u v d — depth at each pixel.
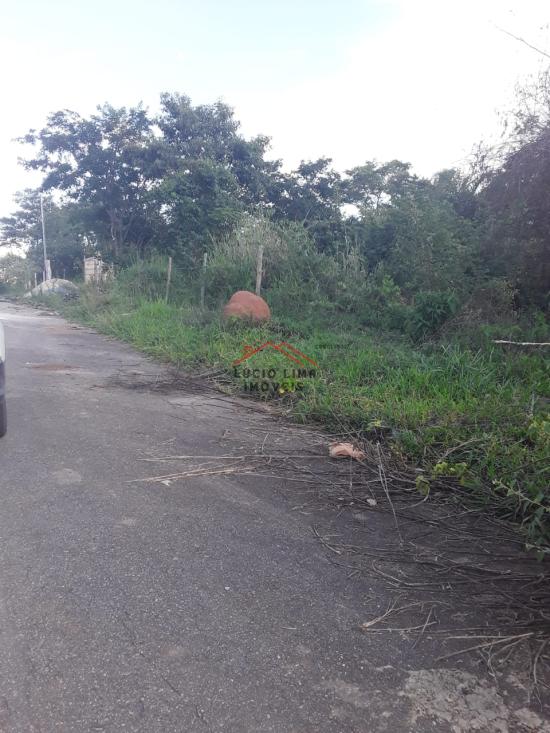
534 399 5.47
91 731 1.90
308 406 5.96
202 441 5.09
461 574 3.02
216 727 1.94
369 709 2.06
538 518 3.20
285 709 2.04
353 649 2.38
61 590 2.68
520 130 9.34
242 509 3.71
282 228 14.89
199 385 7.45
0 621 2.44
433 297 9.08
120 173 25.97
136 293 18.12
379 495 4.02
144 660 2.25
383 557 3.17
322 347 8.88
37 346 10.79
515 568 3.10
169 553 3.08
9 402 6.19
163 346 10.05
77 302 21.38
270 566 3.01
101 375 8.03
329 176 24.45
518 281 9.88
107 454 4.63
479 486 3.89
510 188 9.70
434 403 5.77
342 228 15.45
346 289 11.75
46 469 4.22
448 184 11.77
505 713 2.07
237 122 25.75
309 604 2.68
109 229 27.77
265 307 11.02
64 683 2.11
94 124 25.69
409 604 2.73
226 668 2.23
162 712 2.00
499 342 4.29
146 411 6.09
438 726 2.00
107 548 3.10
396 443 4.85
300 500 3.90
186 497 3.85
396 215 12.36
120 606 2.58
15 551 3.02
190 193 20.69
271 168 25.25
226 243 15.84
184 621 2.50
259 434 5.36
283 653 2.33
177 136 25.67
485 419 5.20
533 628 2.57
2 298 35.59
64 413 5.84
